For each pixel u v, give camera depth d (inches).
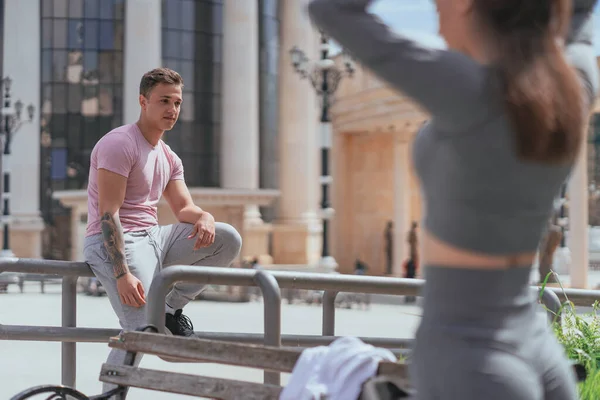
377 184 1790.1
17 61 1910.7
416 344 85.0
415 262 1614.2
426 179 84.5
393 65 80.7
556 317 199.3
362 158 1818.4
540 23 83.0
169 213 1328.7
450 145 81.2
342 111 1759.4
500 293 82.8
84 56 1952.5
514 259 83.5
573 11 95.7
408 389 95.7
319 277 177.8
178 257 198.5
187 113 1955.0
